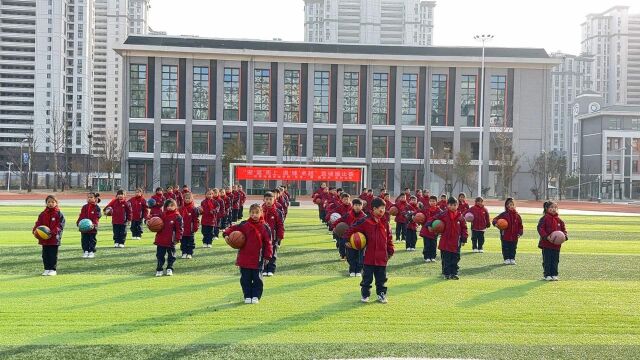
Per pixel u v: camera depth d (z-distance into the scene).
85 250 16.59
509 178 73.12
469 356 7.65
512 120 77.75
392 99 77.50
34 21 119.38
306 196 72.50
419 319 9.59
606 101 163.12
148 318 9.43
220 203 21.72
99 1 162.38
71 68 125.19
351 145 77.56
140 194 21.73
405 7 179.00
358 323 9.28
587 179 96.06
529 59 76.62
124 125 74.31
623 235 26.52
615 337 8.67
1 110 118.44
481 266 15.92
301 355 7.59
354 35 177.50
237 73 76.56
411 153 77.69
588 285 12.95
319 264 15.72
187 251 16.58
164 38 76.88
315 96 77.56
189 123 75.31
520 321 9.56
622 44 161.75
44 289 11.73
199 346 7.93
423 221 16.72
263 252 10.62
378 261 10.70
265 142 76.94
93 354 7.52
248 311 10.00
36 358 7.34
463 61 76.12
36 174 98.19
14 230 24.02
